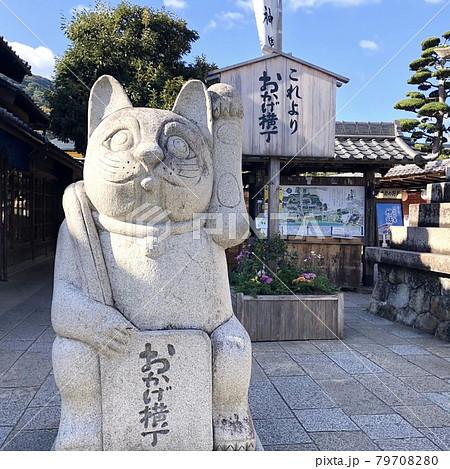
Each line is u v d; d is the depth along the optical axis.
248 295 5.09
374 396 3.45
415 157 7.93
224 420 2.25
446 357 4.44
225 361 2.20
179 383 2.16
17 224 10.73
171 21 9.92
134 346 2.13
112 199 2.14
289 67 5.68
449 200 5.65
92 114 2.38
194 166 2.22
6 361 4.26
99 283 2.14
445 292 5.16
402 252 5.80
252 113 5.67
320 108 5.77
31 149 9.38
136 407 2.14
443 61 14.09
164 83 9.24
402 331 5.49
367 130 8.84
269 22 5.86
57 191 14.99
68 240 2.23
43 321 5.92
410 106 14.78
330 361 4.30
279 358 4.40
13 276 9.66
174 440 2.17
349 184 8.59
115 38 9.20
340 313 5.14
